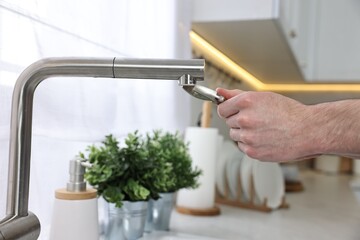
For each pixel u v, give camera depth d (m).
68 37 0.67
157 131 0.97
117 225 0.80
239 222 1.17
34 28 0.58
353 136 0.49
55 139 0.67
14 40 0.55
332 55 2.08
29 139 0.50
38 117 0.61
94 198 0.58
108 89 0.79
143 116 0.97
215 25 1.24
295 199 1.65
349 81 2.16
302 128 0.51
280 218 1.26
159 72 0.47
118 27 0.82
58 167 0.70
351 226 1.20
